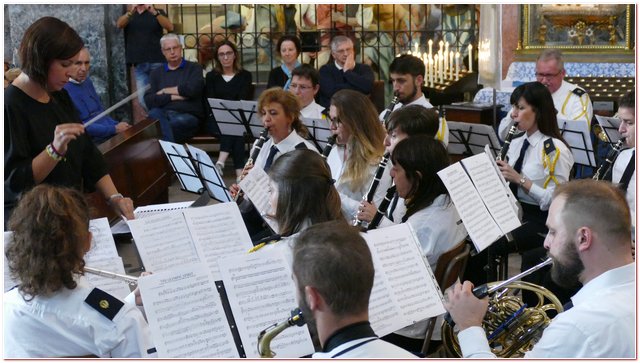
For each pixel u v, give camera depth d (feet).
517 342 9.27
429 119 12.73
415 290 8.92
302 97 19.47
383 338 10.64
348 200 13.04
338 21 32.17
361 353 6.20
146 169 19.57
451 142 18.20
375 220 11.78
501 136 20.39
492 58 27.02
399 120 12.63
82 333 7.58
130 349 7.67
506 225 10.89
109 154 16.97
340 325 6.29
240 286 8.13
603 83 27.22
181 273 7.92
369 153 13.37
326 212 9.12
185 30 31.99
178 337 7.72
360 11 32.14
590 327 7.25
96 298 7.68
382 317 8.66
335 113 13.53
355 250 6.29
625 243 7.47
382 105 27.71
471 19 31.89
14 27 28.66
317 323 6.36
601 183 7.70
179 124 26.81
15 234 7.55
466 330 7.91
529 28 27.71
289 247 8.14
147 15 29.48
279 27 32.12
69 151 12.34
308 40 32.17
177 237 9.82
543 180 14.88
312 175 9.09
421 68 17.90
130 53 29.68
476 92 30.12
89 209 8.03
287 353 8.07
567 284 7.75
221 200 15.89
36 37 11.31
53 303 7.59
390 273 8.88
